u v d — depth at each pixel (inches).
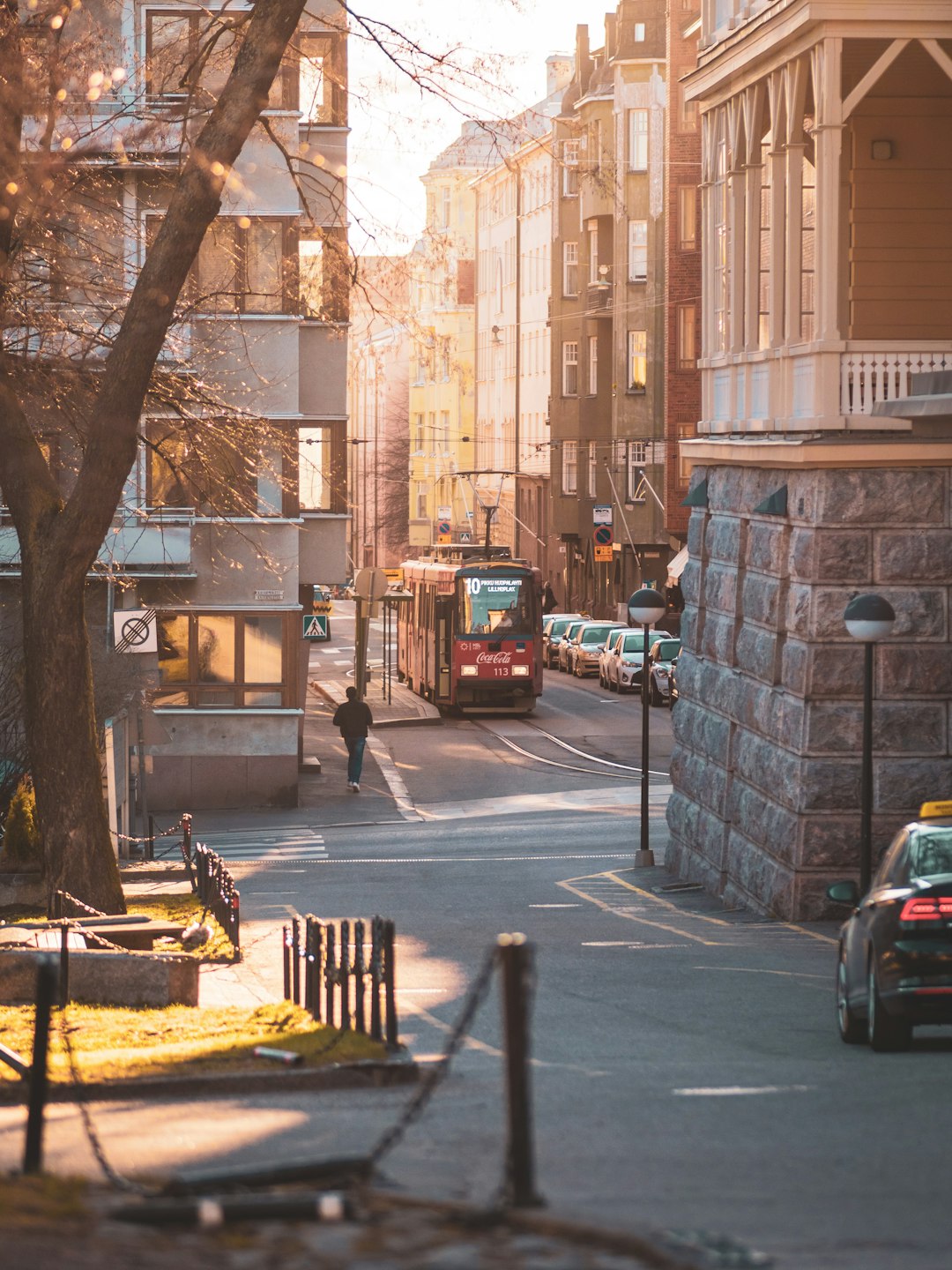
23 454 1678.2
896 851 1057.5
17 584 2851.9
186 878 2101.4
